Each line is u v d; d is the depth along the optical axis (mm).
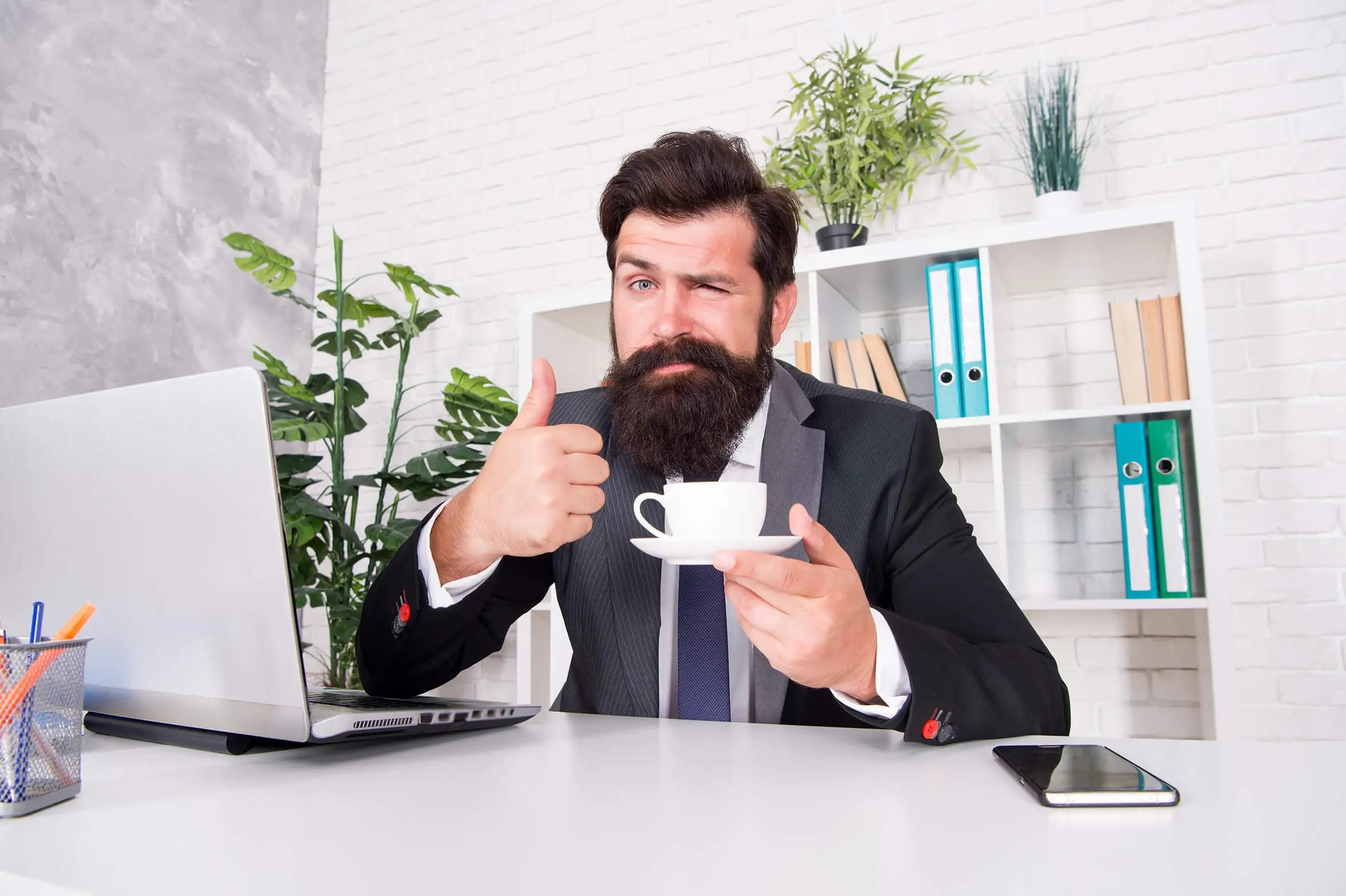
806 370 2166
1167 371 1819
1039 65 2301
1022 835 433
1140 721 2076
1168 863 387
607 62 2881
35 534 753
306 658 3031
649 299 1104
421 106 3191
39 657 503
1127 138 2197
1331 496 1973
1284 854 398
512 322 2945
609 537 1113
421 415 3062
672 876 377
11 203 2320
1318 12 2078
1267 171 2080
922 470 1113
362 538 3117
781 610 646
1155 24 2207
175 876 383
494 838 438
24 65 2365
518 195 2984
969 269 1969
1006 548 1887
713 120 2689
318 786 559
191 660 669
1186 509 1803
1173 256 1905
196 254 2826
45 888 374
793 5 2619
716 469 1145
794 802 504
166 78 2760
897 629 719
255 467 615
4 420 774
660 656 1049
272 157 3131
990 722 700
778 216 1141
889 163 2219
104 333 2533
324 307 3248
